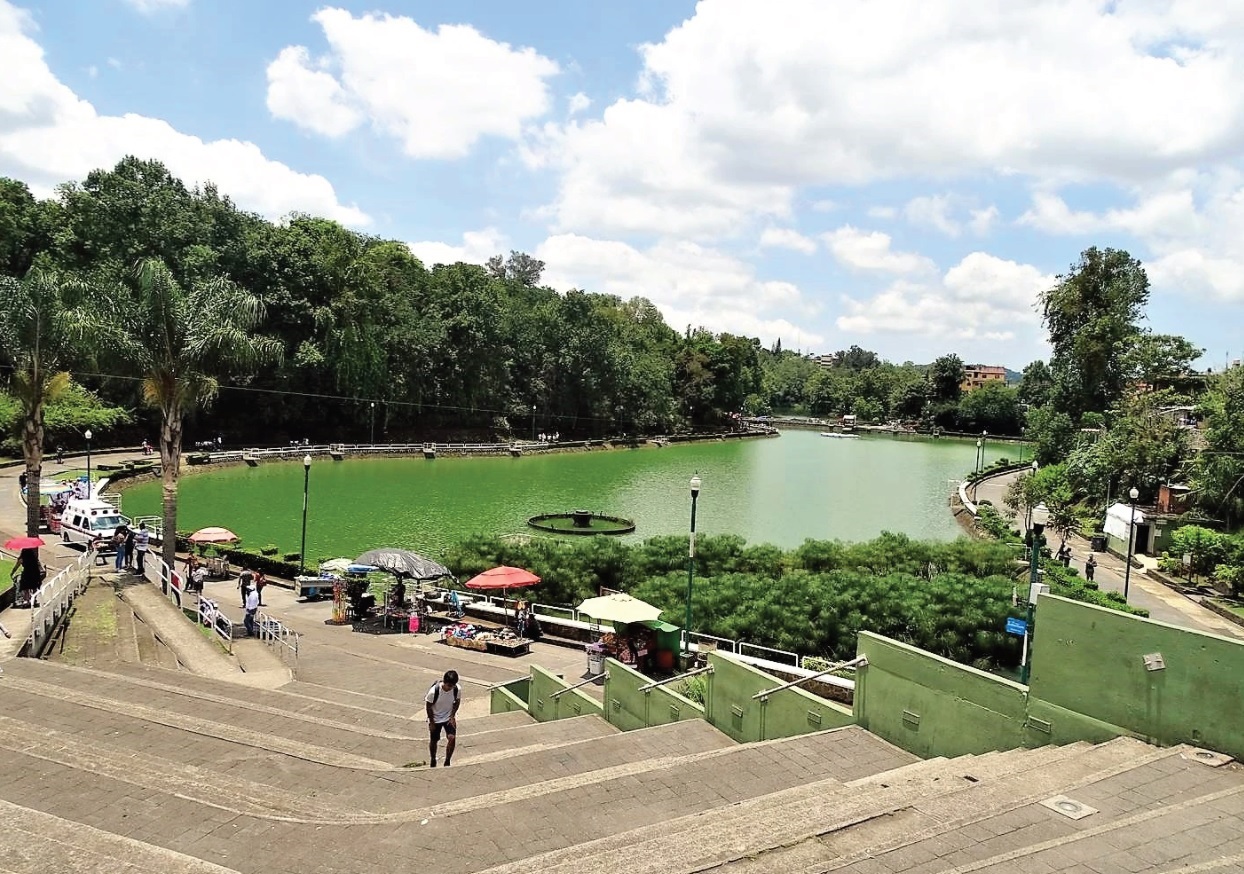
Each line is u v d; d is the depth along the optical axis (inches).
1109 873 174.7
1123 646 270.2
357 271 2938.0
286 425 2901.1
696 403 5049.2
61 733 349.4
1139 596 1184.8
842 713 370.3
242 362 977.5
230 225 2709.2
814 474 3048.7
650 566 1020.5
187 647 674.2
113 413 2284.7
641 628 703.7
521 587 984.3
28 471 1053.2
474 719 510.0
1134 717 267.4
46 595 658.2
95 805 256.8
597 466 3093.0
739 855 193.9
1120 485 1754.4
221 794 275.6
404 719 470.0
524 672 701.3
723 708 428.8
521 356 3814.0
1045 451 2588.6
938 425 5836.6
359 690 617.6
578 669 713.0
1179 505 1550.2
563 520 1840.6
